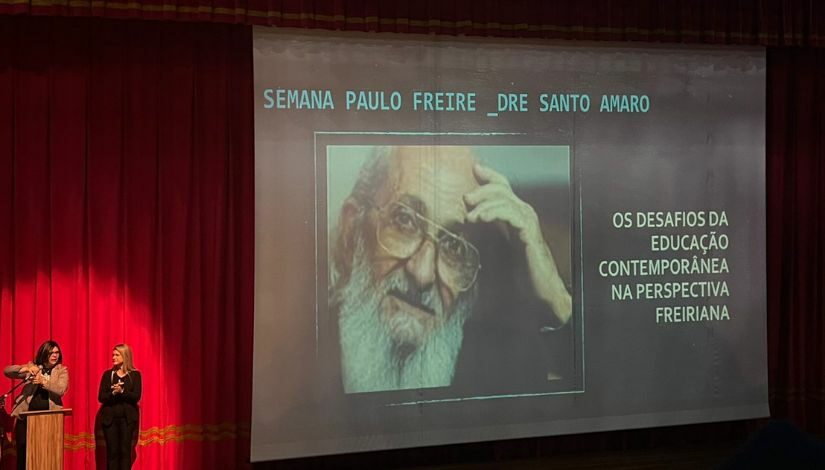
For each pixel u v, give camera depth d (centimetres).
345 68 620
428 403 634
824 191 716
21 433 544
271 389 609
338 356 619
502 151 649
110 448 560
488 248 645
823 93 715
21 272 574
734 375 698
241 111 612
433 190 636
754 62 698
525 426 654
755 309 702
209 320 607
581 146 665
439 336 636
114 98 588
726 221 695
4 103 570
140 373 582
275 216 609
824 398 716
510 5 638
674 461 662
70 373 581
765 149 705
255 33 602
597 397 668
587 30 652
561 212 660
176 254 598
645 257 678
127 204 591
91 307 584
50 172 579
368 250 624
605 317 670
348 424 621
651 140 679
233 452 611
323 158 616
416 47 632
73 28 581
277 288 610
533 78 654
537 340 655
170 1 567
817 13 688
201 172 605
